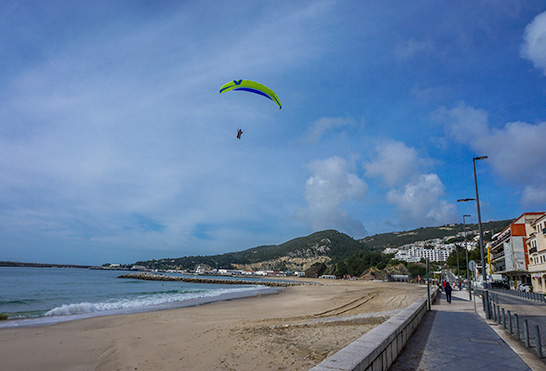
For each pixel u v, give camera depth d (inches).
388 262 6264.8
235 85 1262.3
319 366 173.9
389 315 657.6
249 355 417.1
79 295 1932.8
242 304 1389.0
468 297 1237.7
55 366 447.8
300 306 1288.1
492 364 289.7
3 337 627.8
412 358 301.1
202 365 397.4
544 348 354.6
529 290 2039.9
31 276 4753.9
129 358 464.1
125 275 5935.0
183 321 837.8
